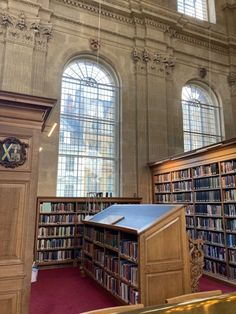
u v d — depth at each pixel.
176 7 10.45
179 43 10.30
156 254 3.62
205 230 6.29
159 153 8.95
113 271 4.40
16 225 2.36
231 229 5.55
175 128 9.57
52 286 5.05
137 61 9.33
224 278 5.50
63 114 8.30
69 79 8.62
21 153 2.48
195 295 2.02
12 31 7.56
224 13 11.62
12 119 2.50
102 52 8.88
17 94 2.48
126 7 9.29
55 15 8.31
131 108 9.07
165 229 3.75
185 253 3.83
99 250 5.21
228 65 11.12
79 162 8.28
